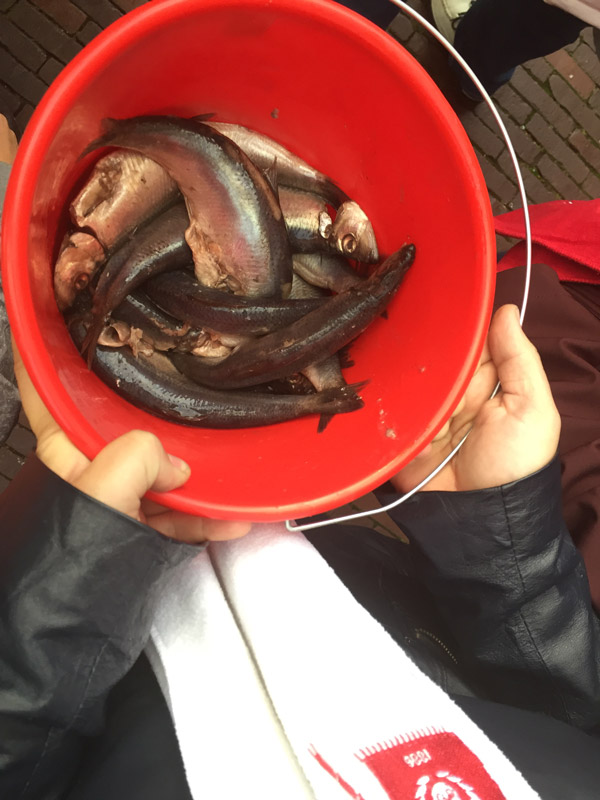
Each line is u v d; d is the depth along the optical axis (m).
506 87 2.41
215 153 1.00
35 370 0.75
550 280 1.38
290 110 1.08
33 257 0.87
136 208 1.07
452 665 1.16
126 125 0.94
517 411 1.01
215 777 0.67
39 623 0.69
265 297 1.13
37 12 1.98
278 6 0.83
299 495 0.84
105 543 0.70
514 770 0.68
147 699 0.92
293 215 1.20
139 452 0.73
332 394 1.06
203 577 0.88
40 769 0.74
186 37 0.86
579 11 1.52
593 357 1.35
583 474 1.24
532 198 2.52
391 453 0.88
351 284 1.21
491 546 0.97
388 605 1.21
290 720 0.70
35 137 0.74
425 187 0.99
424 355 0.97
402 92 0.90
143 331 1.14
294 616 0.82
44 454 0.83
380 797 0.63
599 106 2.53
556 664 0.99
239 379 1.10
